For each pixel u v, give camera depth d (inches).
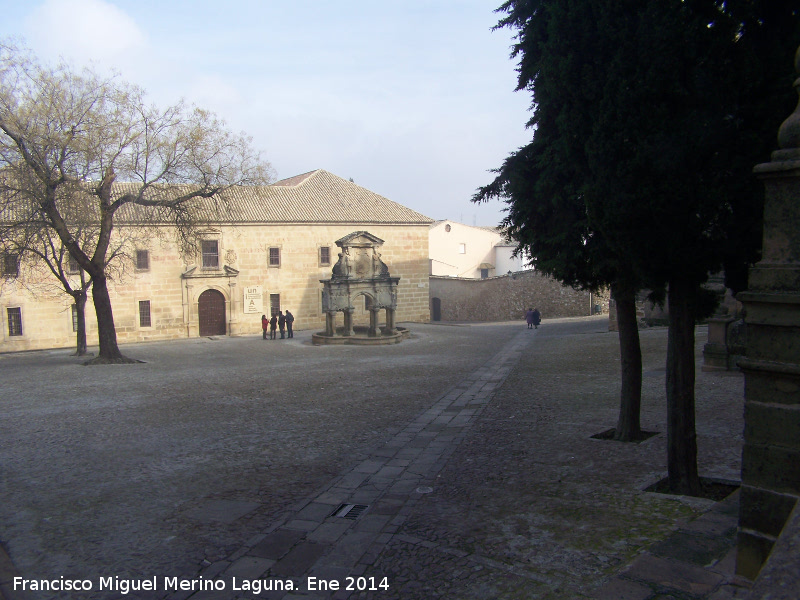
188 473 354.6
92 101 939.3
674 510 251.9
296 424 484.4
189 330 1569.9
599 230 275.0
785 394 148.9
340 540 248.1
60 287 1405.0
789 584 89.4
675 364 279.9
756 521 155.3
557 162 328.5
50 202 915.4
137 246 1476.4
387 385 681.0
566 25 286.5
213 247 1611.7
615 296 335.9
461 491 303.0
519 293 2011.6
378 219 1814.7
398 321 1875.0
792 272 144.5
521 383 653.9
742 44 252.1
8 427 498.9
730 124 247.8
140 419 518.6
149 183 1015.0
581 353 896.3
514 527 247.1
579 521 247.8
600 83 273.4
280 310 1684.3
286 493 314.0
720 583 177.8
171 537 257.3
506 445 390.3
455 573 210.2
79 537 259.9
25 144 904.3
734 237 251.6
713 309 295.3
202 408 563.2
